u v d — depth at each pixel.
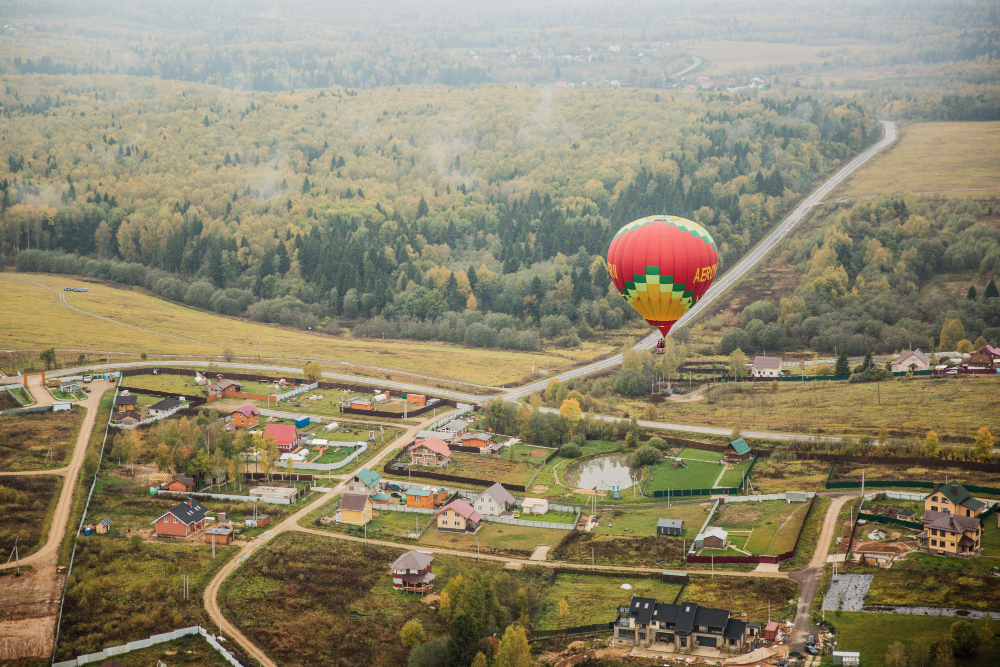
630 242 155.25
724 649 124.88
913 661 114.00
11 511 163.00
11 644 125.75
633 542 158.62
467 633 120.38
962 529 141.75
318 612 137.50
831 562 144.62
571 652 125.88
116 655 125.62
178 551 154.25
